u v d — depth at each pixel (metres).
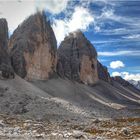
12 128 47.50
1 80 165.88
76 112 109.62
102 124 73.31
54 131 47.97
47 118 93.81
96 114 116.94
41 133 44.06
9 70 175.38
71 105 118.56
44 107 106.94
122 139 43.62
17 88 165.00
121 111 157.25
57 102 115.94
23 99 117.44
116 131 52.50
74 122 83.62
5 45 186.75
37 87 197.88
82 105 138.00
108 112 137.38
